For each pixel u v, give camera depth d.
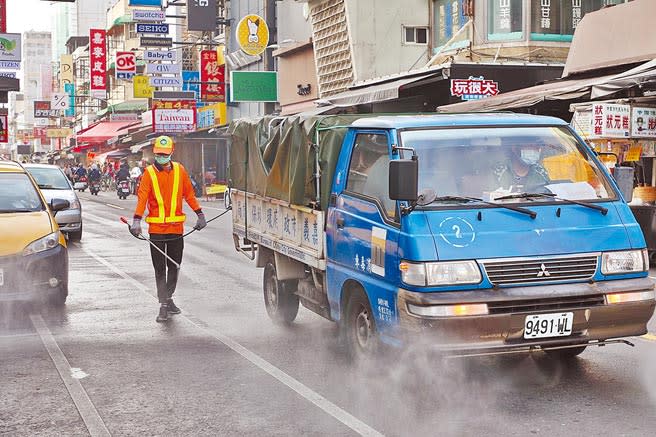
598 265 6.99
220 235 23.52
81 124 121.56
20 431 6.37
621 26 21.12
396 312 6.94
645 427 6.16
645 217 15.72
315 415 6.62
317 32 37.12
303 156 8.97
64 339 9.62
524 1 26.91
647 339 9.12
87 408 6.93
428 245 6.78
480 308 6.65
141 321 10.70
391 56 33.78
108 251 19.23
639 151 16.45
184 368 8.22
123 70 62.69
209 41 54.97
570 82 21.05
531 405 6.76
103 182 69.50
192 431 6.32
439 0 32.50
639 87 16.77
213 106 52.06
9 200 11.94
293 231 9.34
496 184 7.35
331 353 8.77
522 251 6.85
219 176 54.03
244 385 7.55
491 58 27.55
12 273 10.68
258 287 13.64
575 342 6.91
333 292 8.29
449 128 7.71
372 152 7.83
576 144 7.81
